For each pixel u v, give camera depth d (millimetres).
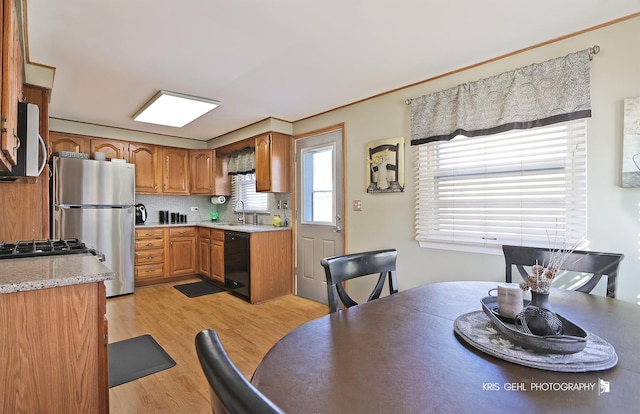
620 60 1837
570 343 839
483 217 2383
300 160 3959
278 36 2004
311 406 667
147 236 4367
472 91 2406
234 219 5273
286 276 4023
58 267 1411
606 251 1885
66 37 1990
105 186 3895
